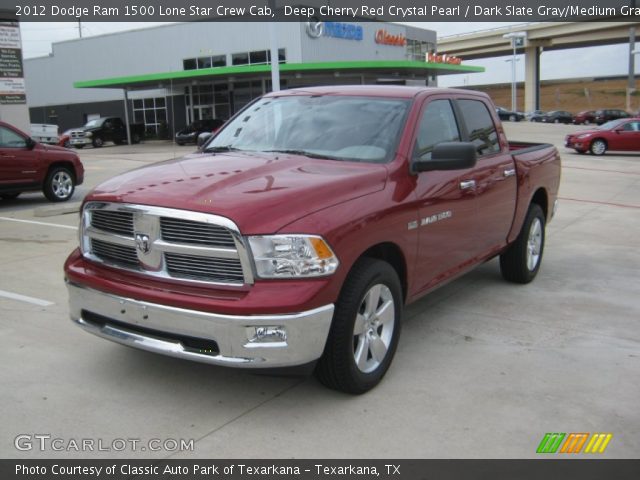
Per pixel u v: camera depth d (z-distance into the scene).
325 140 4.70
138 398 3.97
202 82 41.41
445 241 4.85
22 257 7.59
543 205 7.03
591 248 8.55
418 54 48.56
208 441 3.49
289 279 3.51
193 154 5.03
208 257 3.56
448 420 3.74
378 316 4.11
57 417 3.72
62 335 4.98
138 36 44.75
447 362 4.58
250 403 3.92
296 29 37.72
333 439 3.52
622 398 4.04
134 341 3.77
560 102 108.94
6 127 11.88
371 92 5.09
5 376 4.24
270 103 5.42
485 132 5.74
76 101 49.38
